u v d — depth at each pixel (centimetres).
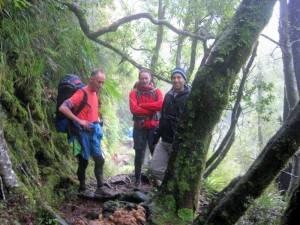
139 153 540
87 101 450
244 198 277
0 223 303
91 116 458
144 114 513
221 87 403
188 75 695
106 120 902
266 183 270
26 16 554
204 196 568
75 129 450
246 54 403
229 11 604
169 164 429
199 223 334
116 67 855
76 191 494
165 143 487
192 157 417
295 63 693
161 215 398
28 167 448
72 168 582
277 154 256
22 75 525
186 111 419
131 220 375
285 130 254
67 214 421
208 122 413
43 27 589
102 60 800
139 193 455
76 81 471
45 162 522
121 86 984
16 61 515
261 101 574
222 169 960
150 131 524
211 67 404
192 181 417
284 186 671
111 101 855
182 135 421
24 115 494
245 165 1215
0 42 490
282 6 601
